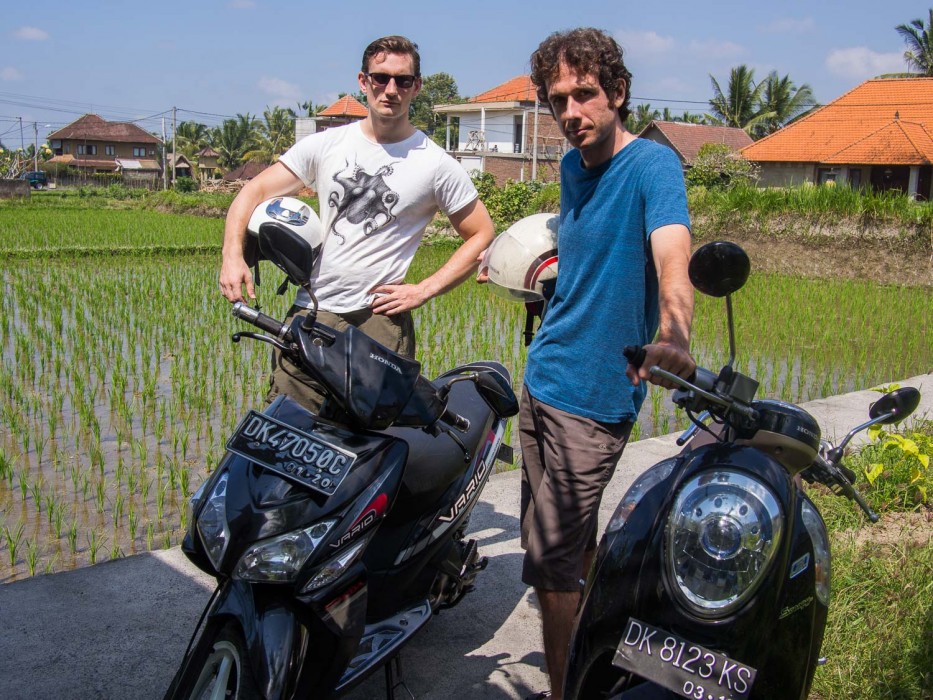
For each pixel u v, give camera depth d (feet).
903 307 43.80
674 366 6.72
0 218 107.34
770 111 155.53
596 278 8.70
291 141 260.42
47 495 18.06
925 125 106.73
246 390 26.17
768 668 6.48
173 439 21.18
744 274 6.80
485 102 147.13
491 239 12.12
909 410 8.43
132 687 9.49
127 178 269.44
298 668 7.48
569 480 8.77
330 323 11.51
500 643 10.87
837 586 11.71
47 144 308.60
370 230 11.44
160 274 53.57
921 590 11.59
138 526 16.57
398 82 11.15
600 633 6.97
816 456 7.73
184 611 10.99
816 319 39.58
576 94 8.34
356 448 8.16
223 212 127.54
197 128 323.57
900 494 15.20
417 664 10.36
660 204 8.11
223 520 7.62
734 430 7.43
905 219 57.88
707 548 6.40
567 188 9.08
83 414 22.76
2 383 25.90
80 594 11.29
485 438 10.99
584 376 8.73
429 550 9.53
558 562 8.75
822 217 61.26
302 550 7.49
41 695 9.27
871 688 9.61
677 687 6.34
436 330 36.04
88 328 34.60
